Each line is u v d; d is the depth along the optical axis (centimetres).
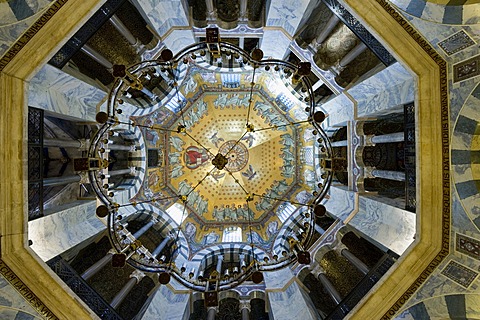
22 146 699
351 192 1134
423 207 752
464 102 681
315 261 1202
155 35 1120
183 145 1652
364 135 1093
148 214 1412
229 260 1484
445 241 738
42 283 728
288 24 1088
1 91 674
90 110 1038
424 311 750
